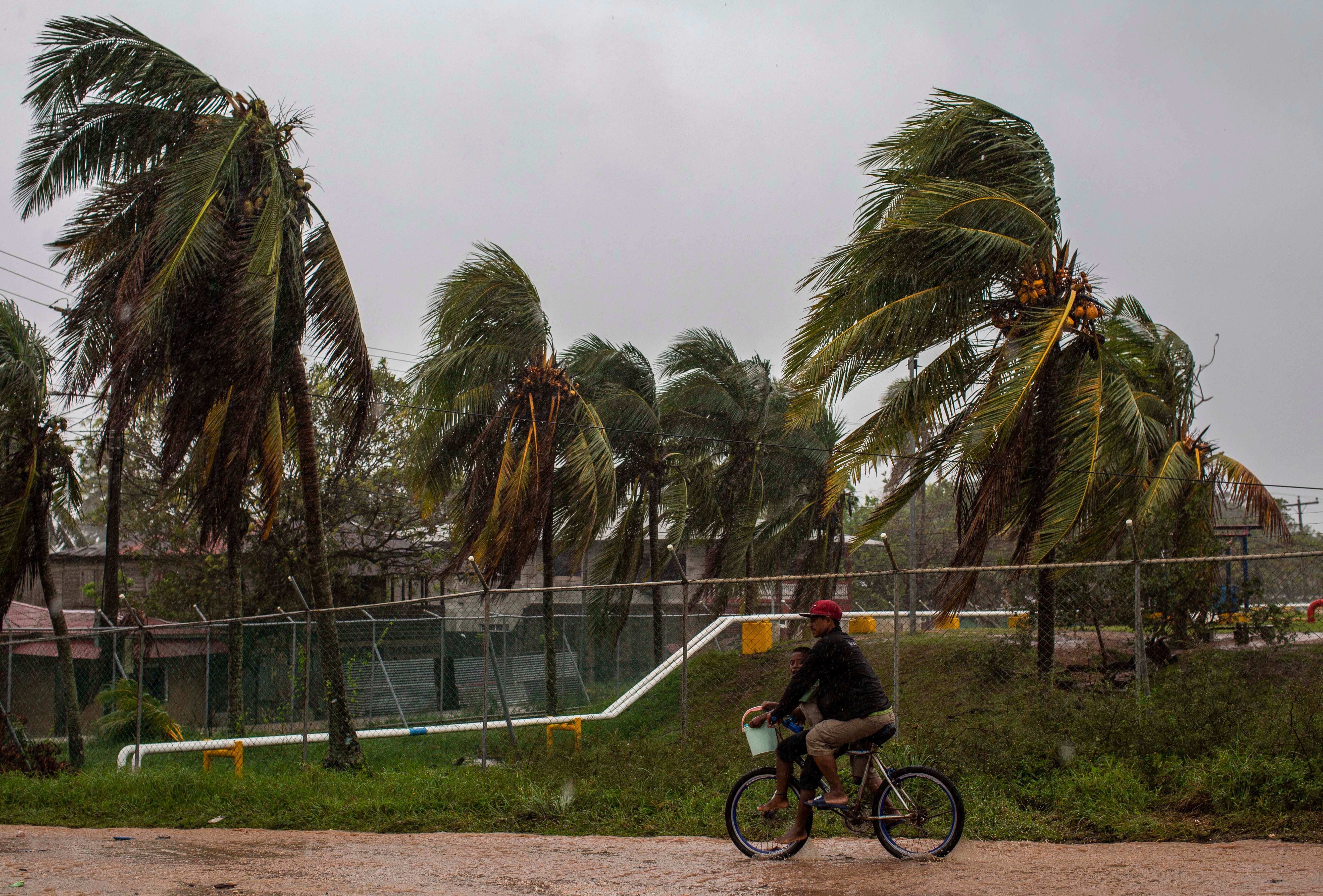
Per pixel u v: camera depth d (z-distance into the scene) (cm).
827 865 666
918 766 742
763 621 1983
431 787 1034
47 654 2281
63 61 1285
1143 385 1538
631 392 2227
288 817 999
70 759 1520
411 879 682
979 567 1009
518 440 2009
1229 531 1862
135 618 1416
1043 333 1264
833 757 674
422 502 2128
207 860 784
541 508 1989
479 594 1192
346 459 1429
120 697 1814
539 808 919
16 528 1495
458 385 1958
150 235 1224
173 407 1290
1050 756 869
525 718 1816
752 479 2469
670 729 1683
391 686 2173
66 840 905
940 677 1420
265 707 2505
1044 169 1360
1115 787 787
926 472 1394
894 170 1382
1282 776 745
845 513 2694
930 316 1287
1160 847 673
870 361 1324
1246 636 1244
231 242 1268
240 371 1226
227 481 1358
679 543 2269
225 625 2266
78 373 1416
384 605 1315
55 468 1591
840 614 702
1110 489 1323
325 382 2680
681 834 821
